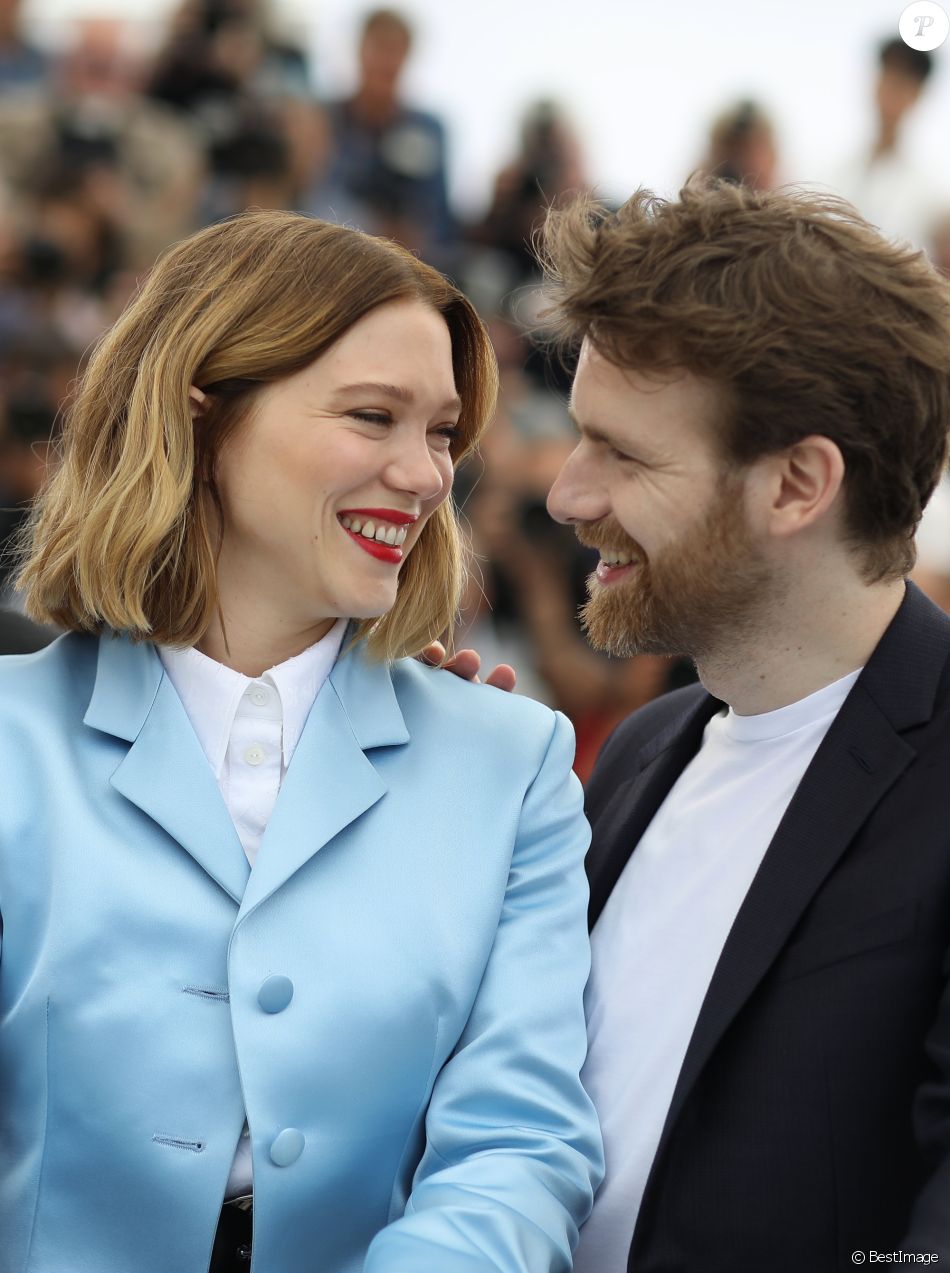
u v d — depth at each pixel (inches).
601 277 64.9
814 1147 58.6
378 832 66.2
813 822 62.4
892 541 64.6
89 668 68.6
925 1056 58.2
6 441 173.9
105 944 61.1
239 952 61.5
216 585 66.7
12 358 177.9
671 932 67.5
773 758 67.6
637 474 65.8
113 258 192.5
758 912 61.9
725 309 62.7
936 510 168.9
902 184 225.1
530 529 187.9
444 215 224.1
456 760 69.7
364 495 64.6
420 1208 61.3
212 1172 60.0
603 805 76.9
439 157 223.9
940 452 64.8
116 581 65.0
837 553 64.5
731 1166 59.8
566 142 223.9
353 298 64.0
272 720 66.6
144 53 209.8
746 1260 59.1
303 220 66.6
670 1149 61.2
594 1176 63.9
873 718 63.2
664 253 64.4
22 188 189.5
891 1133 58.1
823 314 62.7
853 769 62.6
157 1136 60.1
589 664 185.8
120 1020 60.4
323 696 67.8
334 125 216.7
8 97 205.6
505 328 204.5
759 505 63.9
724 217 65.0
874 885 60.0
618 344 64.4
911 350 63.0
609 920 70.7
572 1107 64.7
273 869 62.7
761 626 66.0
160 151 196.1
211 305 64.8
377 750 68.7
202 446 66.2
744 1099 60.2
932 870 59.0
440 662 76.8
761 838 66.4
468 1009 65.6
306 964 62.4
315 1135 61.3
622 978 68.3
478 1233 58.7
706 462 64.2
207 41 209.6
